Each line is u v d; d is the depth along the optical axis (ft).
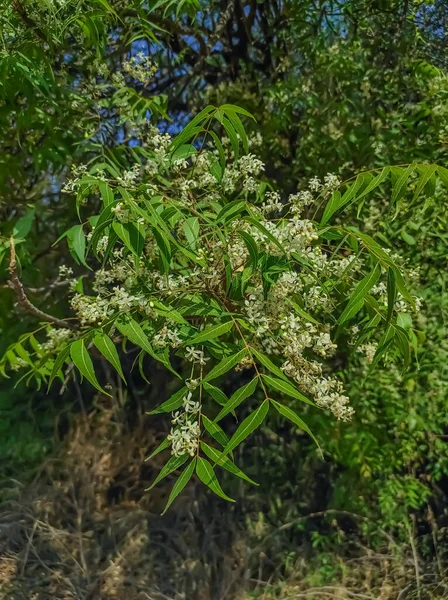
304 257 5.39
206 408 12.26
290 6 11.91
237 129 5.06
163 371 13.50
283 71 11.88
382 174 5.05
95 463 12.57
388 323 4.99
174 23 11.54
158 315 5.40
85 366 4.55
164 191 6.60
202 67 12.68
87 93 9.61
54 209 11.66
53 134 9.37
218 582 10.55
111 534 11.37
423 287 10.13
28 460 12.85
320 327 6.20
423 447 10.38
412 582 10.21
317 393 5.38
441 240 10.02
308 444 12.33
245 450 12.64
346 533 11.51
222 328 4.78
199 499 11.96
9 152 11.03
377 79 10.96
